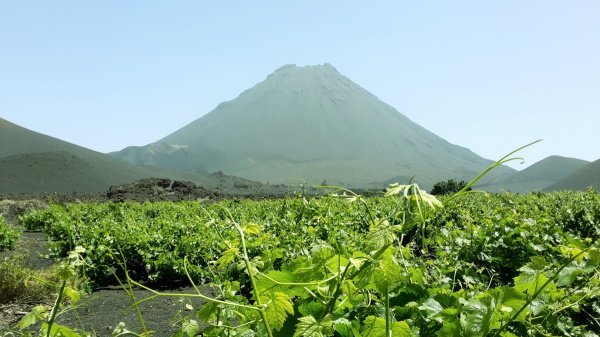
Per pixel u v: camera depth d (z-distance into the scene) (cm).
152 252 974
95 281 905
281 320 160
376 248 133
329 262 182
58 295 163
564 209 1062
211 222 203
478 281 383
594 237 853
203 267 884
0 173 10600
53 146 15200
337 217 1025
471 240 562
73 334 172
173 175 13588
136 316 641
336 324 184
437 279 336
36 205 3123
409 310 206
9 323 587
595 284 204
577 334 227
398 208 138
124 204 2872
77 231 1312
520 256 527
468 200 1324
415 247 616
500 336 166
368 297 211
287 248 539
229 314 210
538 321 195
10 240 1370
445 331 154
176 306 689
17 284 675
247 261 168
